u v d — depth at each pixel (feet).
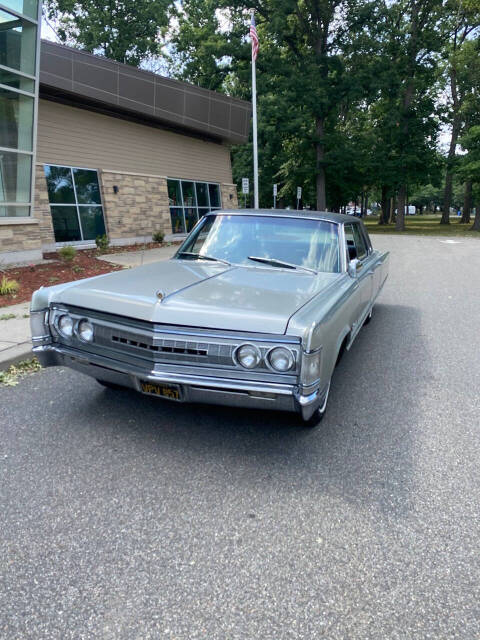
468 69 103.55
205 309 9.59
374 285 18.30
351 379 15.24
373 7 94.12
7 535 7.77
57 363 11.35
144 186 55.47
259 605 6.47
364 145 110.22
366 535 7.89
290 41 104.01
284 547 7.60
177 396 9.78
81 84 44.21
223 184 70.44
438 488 9.27
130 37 107.65
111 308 10.15
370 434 11.48
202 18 109.70
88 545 7.57
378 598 6.62
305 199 137.49
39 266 34.09
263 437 11.23
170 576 6.97
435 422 12.16
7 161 33.27
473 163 96.22
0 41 31.17
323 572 7.08
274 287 11.21
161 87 52.95
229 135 63.87
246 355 9.12
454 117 117.80
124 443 10.85
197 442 10.94
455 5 106.22
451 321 22.86
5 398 13.41
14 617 6.22
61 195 45.93
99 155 49.83
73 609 6.36
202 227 15.16
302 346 8.84
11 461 10.01
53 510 8.43
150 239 56.95
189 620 6.21
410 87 109.81
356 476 9.65
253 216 14.76
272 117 96.84
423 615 6.34
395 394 13.99
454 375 15.60
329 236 13.89
